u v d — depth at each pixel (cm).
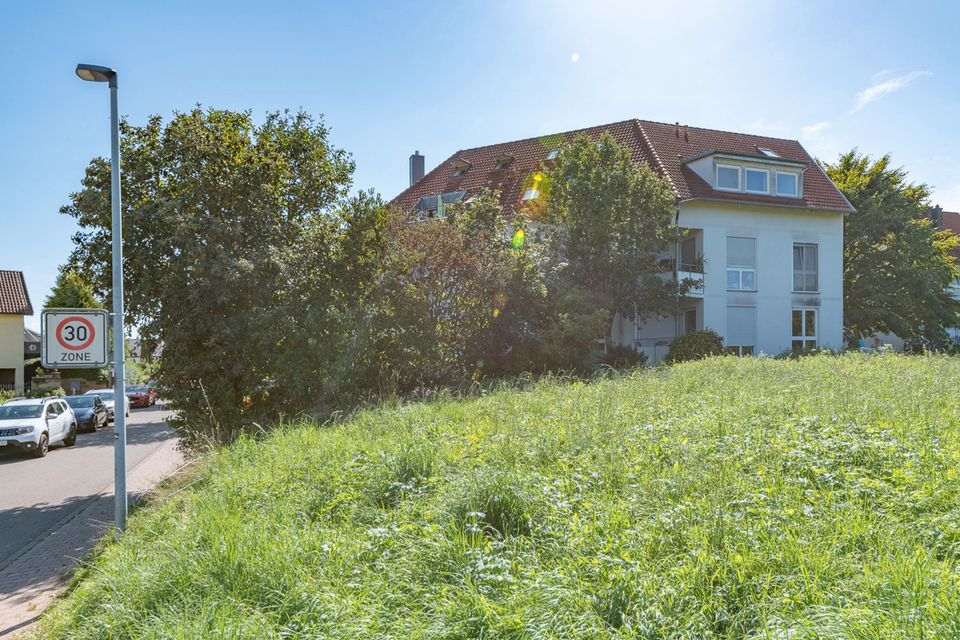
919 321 3281
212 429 1201
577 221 2302
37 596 612
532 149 3278
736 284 2719
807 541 402
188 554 478
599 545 423
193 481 830
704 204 2659
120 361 786
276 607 398
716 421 786
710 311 2653
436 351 1631
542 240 2241
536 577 386
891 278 3231
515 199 2925
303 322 1339
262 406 1395
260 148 1395
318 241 1458
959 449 585
